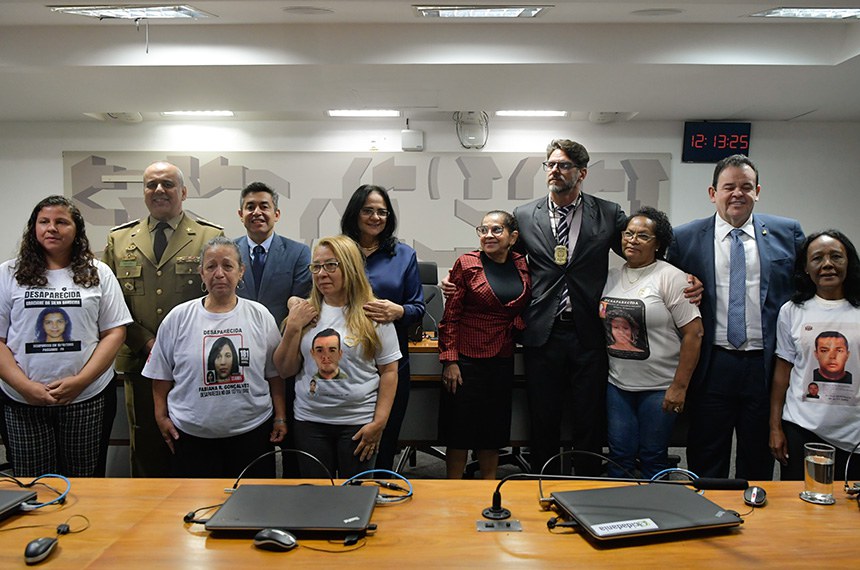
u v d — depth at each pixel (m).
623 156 4.83
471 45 3.14
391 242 2.28
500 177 4.88
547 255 2.32
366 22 3.11
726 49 3.14
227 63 3.15
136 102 4.02
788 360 2.04
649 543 1.13
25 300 1.94
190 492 1.39
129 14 2.93
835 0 2.72
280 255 2.52
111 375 2.16
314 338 1.85
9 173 4.87
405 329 2.24
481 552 1.10
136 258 2.32
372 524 1.20
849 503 1.33
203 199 4.91
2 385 1.99
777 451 2.08
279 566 1.04
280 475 3.00
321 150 4.91
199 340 1.84
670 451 3.44
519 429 2.68
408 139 4.80
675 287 2.13
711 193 2.28
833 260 1.91
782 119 4.68
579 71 3.29
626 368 2.20
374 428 1.84
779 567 1.04
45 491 1.38
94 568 1.03
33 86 3.60
